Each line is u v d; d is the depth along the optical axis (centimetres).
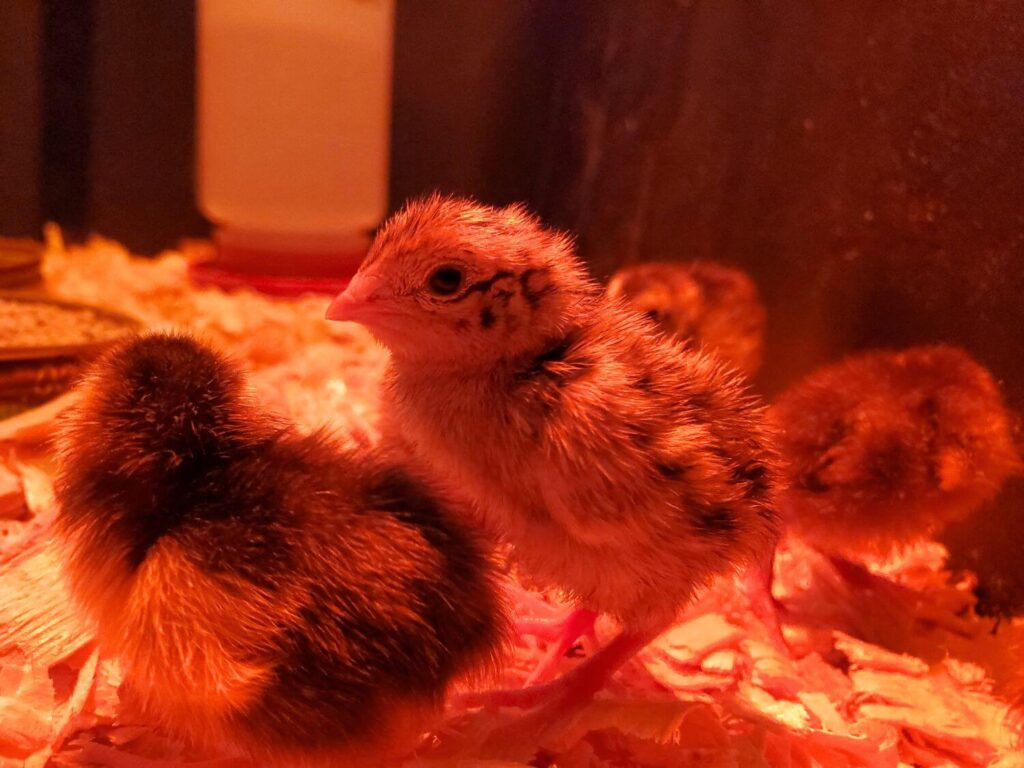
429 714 10
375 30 33
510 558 13
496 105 35
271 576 10
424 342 12
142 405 11
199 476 10
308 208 33
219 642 10
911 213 19
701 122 26
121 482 10
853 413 17
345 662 10
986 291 17
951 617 17
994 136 16
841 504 16
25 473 17
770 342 23
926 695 14
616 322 12
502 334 11
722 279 23
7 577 14
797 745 13
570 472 11
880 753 13
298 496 10
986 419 16
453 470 12
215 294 31
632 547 11
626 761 12
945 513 17
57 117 38
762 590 16
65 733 11
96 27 38
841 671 15
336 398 20
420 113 36
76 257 37
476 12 34
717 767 12
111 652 11
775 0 23
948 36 17
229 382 11
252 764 11
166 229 41
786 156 23
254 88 32
